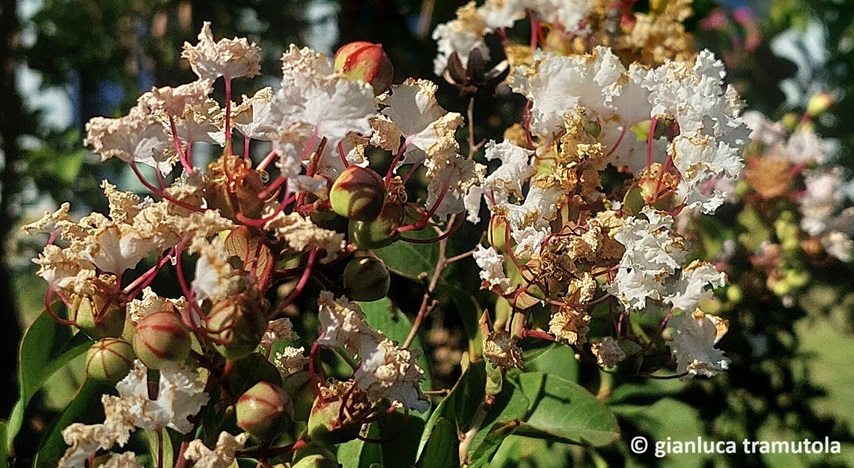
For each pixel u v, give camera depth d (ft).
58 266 0.54
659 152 0.69
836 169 1.22
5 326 1.49
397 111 0.58
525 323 0.67
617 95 0.67
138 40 1.82
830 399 1.27
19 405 0.67
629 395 0.97
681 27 0.86
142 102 0.54
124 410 0.49
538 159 0.69
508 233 0.65
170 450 0.55
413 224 0.61
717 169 0.63
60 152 1.69
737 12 1.66
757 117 1.22
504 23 0.77
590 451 1.05
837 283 1.28
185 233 0.49
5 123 1.65
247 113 0.57
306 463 0.55
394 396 0.54
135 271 0.82
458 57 0.82
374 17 1.37
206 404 0.52
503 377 0.70
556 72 0.67
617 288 0.63
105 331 0.55
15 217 1.69
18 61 1.74
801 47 1.66
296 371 0.58
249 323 0.49
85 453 0.48
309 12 1.68
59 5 1.79
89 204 1.68
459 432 0.68
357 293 0.56
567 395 0.69
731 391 1.16
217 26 1.62
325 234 0.49
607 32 0.87
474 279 0.82
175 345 0.50
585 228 0.64
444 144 0.57
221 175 0.52
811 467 1.17
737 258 1.16
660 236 0.62
